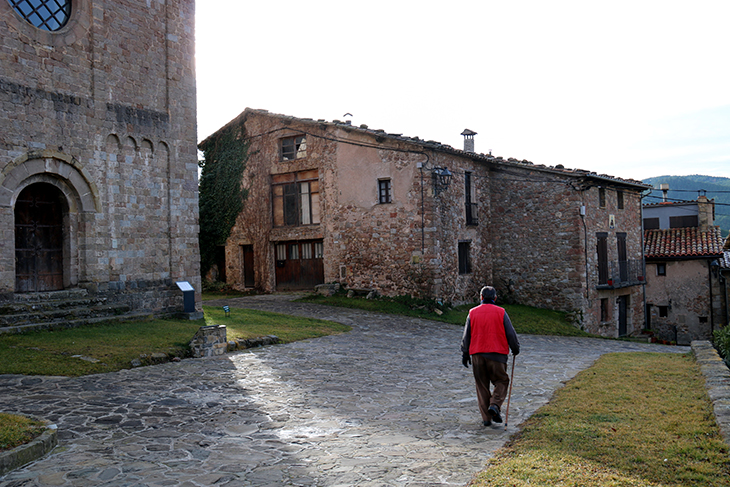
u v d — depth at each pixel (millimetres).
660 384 7539
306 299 19547
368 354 11219
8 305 10430
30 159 10992
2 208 10531
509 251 21469
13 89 10711
